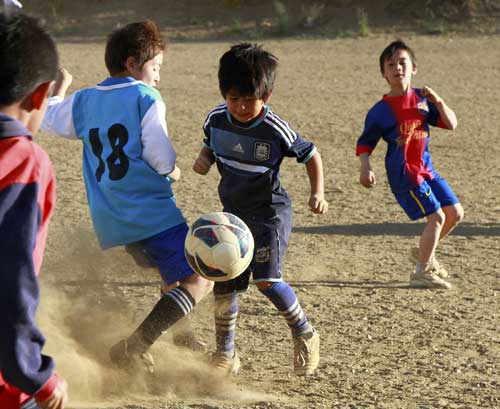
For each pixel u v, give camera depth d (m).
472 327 11.95
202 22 69.00
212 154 10.27
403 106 13.85
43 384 5.27
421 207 13.87
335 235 17.27
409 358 10.72
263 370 10.25
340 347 11.09
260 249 9.77
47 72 5.56
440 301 13.18
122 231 9.78
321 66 48.94
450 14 65.06
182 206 19.08
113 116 9.77
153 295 12.88
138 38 10.11
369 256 15.79
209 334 11.50
